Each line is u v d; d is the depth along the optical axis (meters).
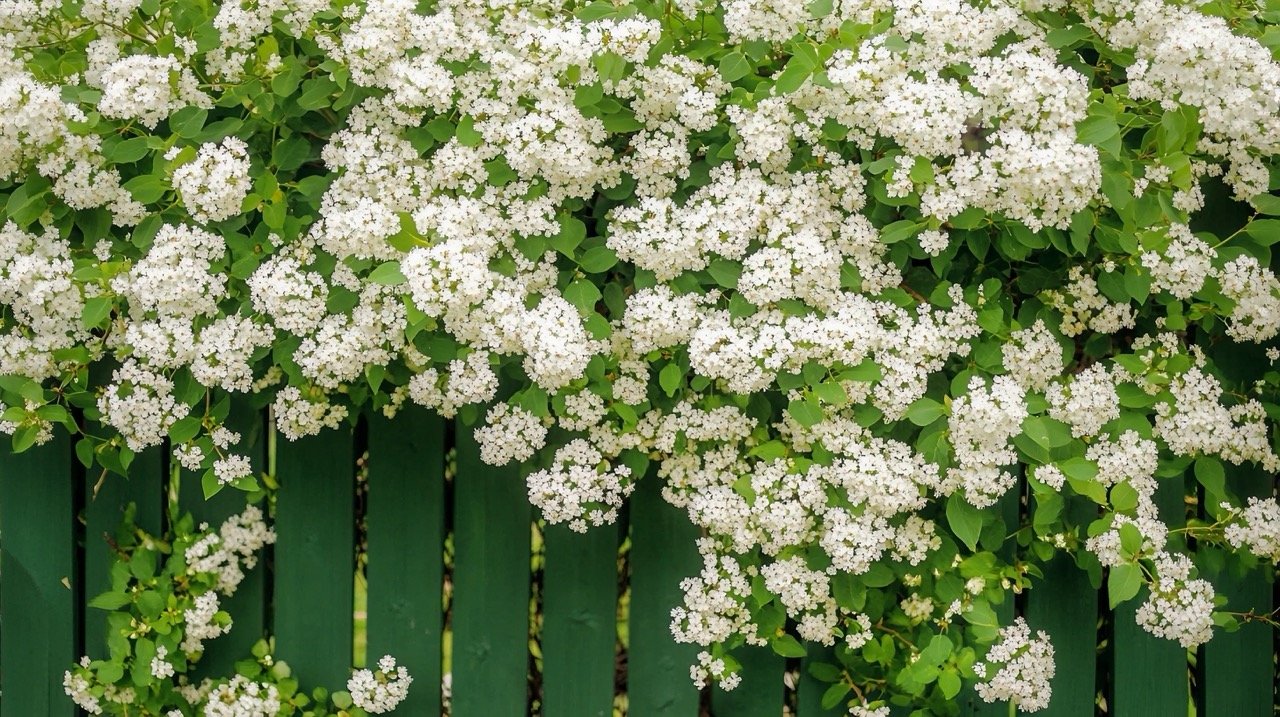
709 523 2.47
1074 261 2.58
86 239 2.57
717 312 2.44
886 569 2.52
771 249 2.37
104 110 2.43
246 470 2.63
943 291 2.49
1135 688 2.76
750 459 2.59
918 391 2.42
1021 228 2.41
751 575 2.54
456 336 2.40
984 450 2.40
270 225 2.48
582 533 2.81
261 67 2.54
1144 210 2.44
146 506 2.87
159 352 2.46
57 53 2.64
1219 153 2.48
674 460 2.59
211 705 2.76
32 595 2.92
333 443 2.85
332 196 2.49
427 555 2.83
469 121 2.44
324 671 2.87
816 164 2.49
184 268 2.42
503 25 2.45
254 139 2.64
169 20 2.64
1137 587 2.40
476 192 2.51
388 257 2.40
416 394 2.52
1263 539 2.53
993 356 2.49
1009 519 2.68
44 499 2.90
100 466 2.88
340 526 2.86
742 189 2.43
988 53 2.50
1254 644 2.76
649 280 2.48
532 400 2.48
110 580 2.89
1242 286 2.47
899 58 2.33
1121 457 2.45
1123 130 2.45
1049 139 2.27
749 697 2.78
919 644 2.59
